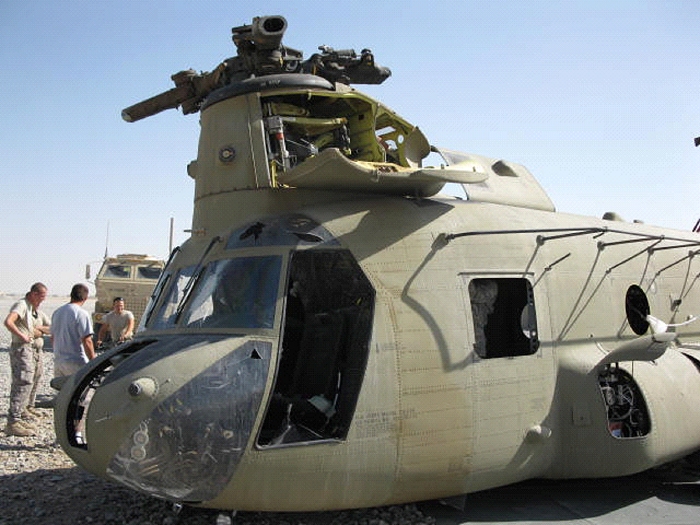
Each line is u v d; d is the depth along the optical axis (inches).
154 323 209.6
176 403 165.9
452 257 205.6
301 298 203.0
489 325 217.0
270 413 185.0
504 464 199.6
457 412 190.5
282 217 201.8
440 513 201.8
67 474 250.1
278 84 222.8
